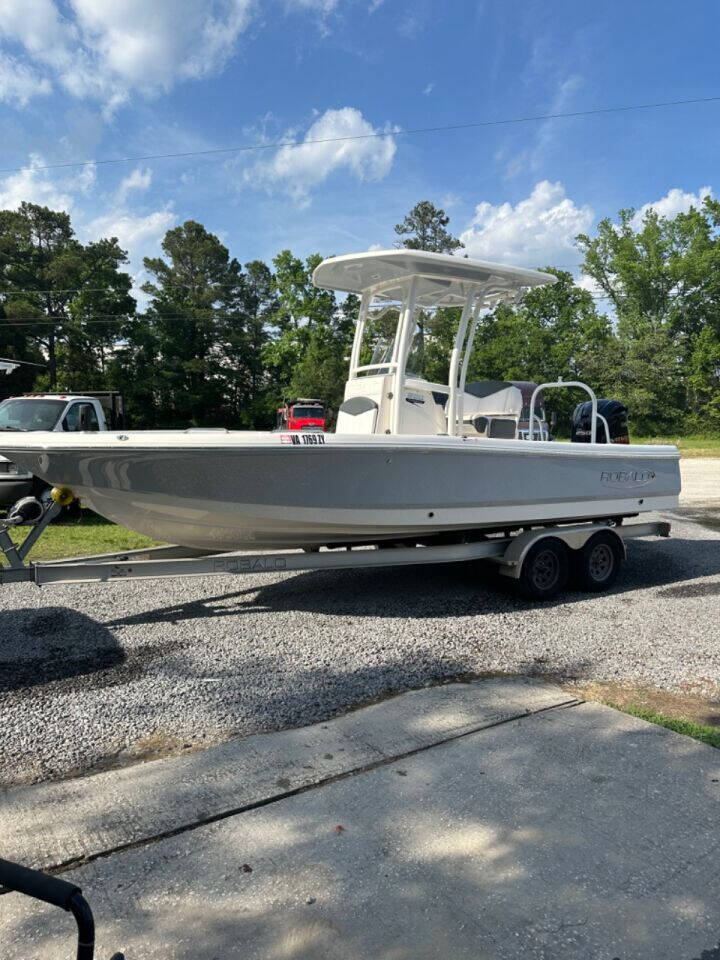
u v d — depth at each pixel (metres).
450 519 6.08
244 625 5.59
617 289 58.28
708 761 3.31
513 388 7.99
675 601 6.51
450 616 5.91
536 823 2.81
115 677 4.43
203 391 50.56
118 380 47.91
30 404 11.23
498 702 3.98
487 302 7.00
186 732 3.68
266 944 2.17
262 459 5.26
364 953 2.14
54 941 2.18
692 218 55.00
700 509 12.76
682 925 2.26
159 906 2.34
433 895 2.39
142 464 5.09
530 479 6.45
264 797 2.99
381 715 3.82
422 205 52.47
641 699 4.11
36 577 5.21
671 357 48.81
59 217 50.97
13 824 2.80
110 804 2.95
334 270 6.31
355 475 5.58
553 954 2.13
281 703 4.04
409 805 2.94
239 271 56.16
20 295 46.88
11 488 9.50
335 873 2.51
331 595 6.59
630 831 2.76
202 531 5.75
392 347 6.75
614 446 7.05
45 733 3.66
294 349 47.09
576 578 6.80
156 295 51.41
